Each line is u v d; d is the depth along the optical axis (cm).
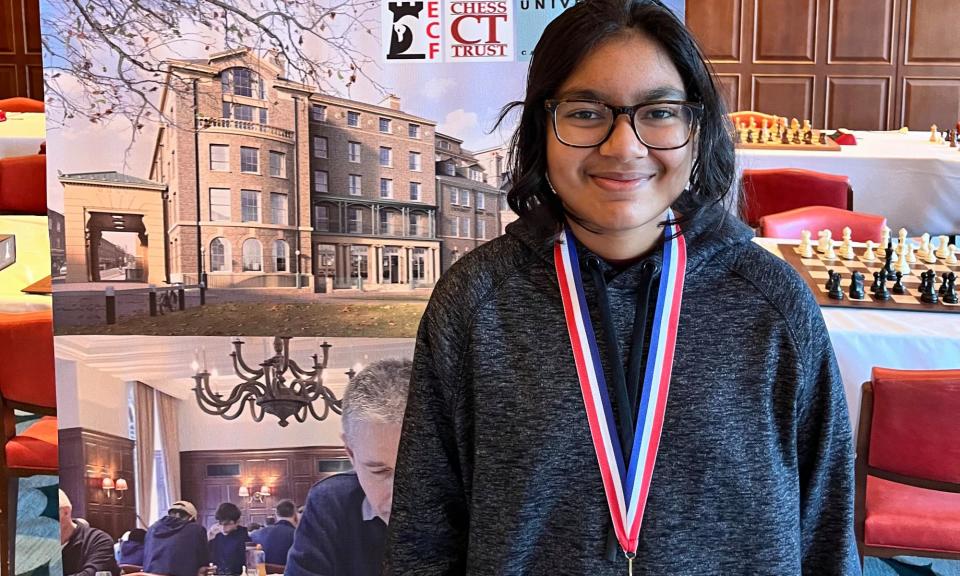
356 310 171
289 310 172
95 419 175
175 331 172
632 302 96
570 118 90
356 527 178
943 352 189
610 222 90
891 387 171
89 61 165
